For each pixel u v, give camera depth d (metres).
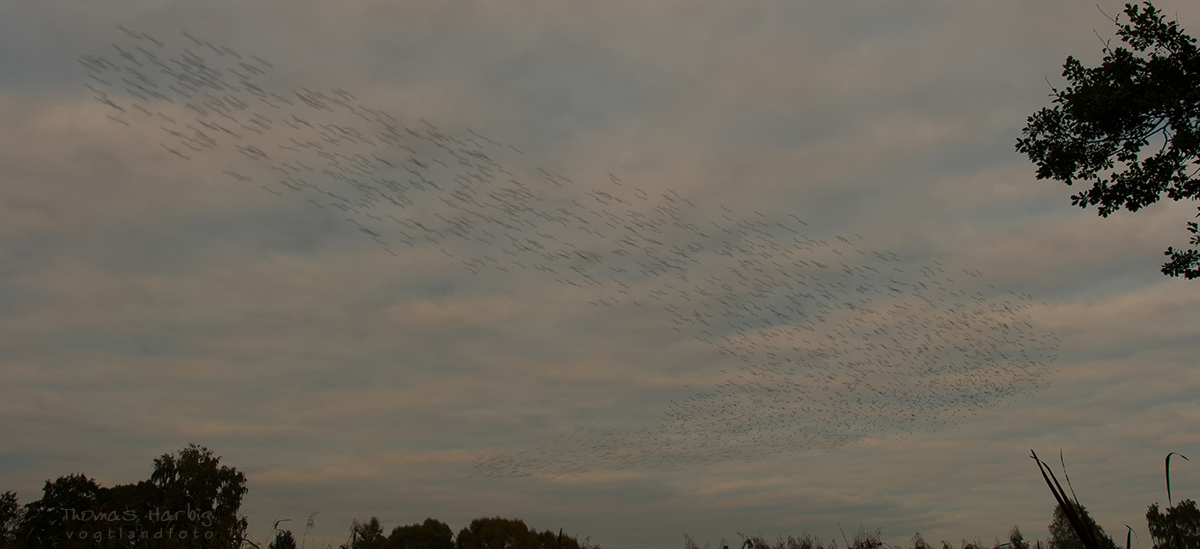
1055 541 10.66
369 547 10.11
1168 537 5.16
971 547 10.65
